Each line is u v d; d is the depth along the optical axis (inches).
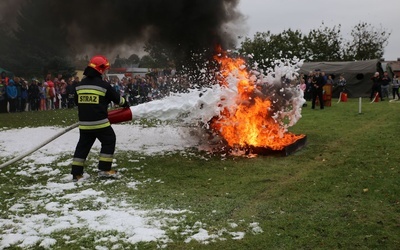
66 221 160.9
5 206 181.3
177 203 181.2
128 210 172.6
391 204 171.9
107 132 230.5
